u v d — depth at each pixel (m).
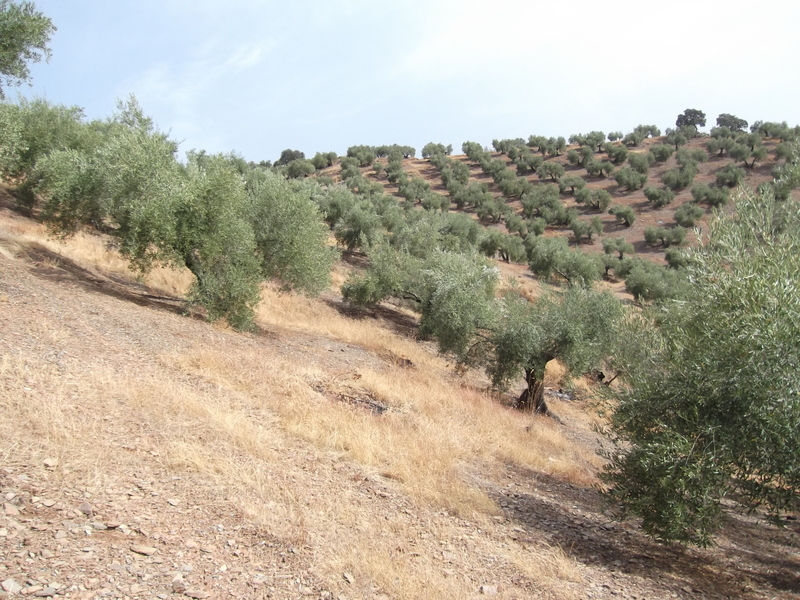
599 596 4.91
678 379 6.33
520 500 7.45
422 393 11.81
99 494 4.34
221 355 9.90
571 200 80.19
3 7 10.38
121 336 9.40
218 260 14.05
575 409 17.50
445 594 4.25
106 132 23.50
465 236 42.91
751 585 6.02
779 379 5.43
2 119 12.46
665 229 63.56
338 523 5.12
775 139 89.62
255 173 25.64
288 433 7.33
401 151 111.94
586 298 15.79
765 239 6.31
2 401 5.42
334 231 33.31
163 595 3.30
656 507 6.19
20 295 9.83
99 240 18.53
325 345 15.51
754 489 5.97
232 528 4.43
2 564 3.16
